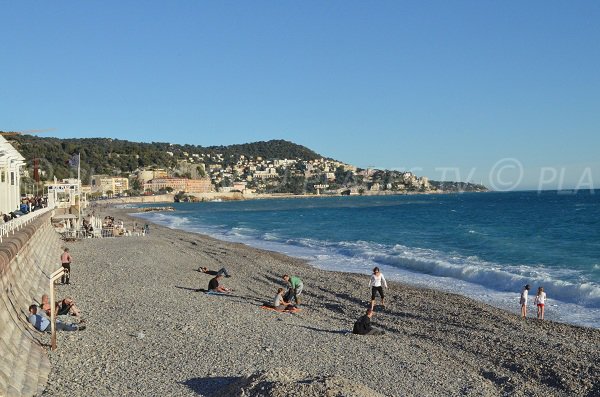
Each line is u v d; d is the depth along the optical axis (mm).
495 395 10656
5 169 38562
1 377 8500
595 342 14734
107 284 22125
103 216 94750
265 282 25547
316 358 12359
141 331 14156
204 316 16297
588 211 83875
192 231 63906
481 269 26734
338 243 45219
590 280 24766
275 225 73188
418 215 88688
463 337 15328
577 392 10945
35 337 12344
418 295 22031
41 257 23938
